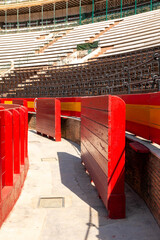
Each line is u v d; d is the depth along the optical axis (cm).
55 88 2195
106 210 465
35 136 1419
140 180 508
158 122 482
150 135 535
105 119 453
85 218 432
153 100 513
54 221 421
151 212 441
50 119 1292
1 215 397
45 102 1366
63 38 3634
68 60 2983
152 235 369
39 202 502
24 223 412
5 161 466
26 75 2814
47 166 779
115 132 431
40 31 4091
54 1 4094
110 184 430
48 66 3053
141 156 489
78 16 4322
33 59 3322
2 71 3231
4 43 4019
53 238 366
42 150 1022
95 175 558
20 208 473
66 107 1446
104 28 3372
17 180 512
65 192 560
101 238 364
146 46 2272
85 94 1720
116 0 3903
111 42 2914
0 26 4678
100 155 499
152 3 3588
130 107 695
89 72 2208
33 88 2405
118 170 430
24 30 4419
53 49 3381
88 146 660
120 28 3175
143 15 3156
